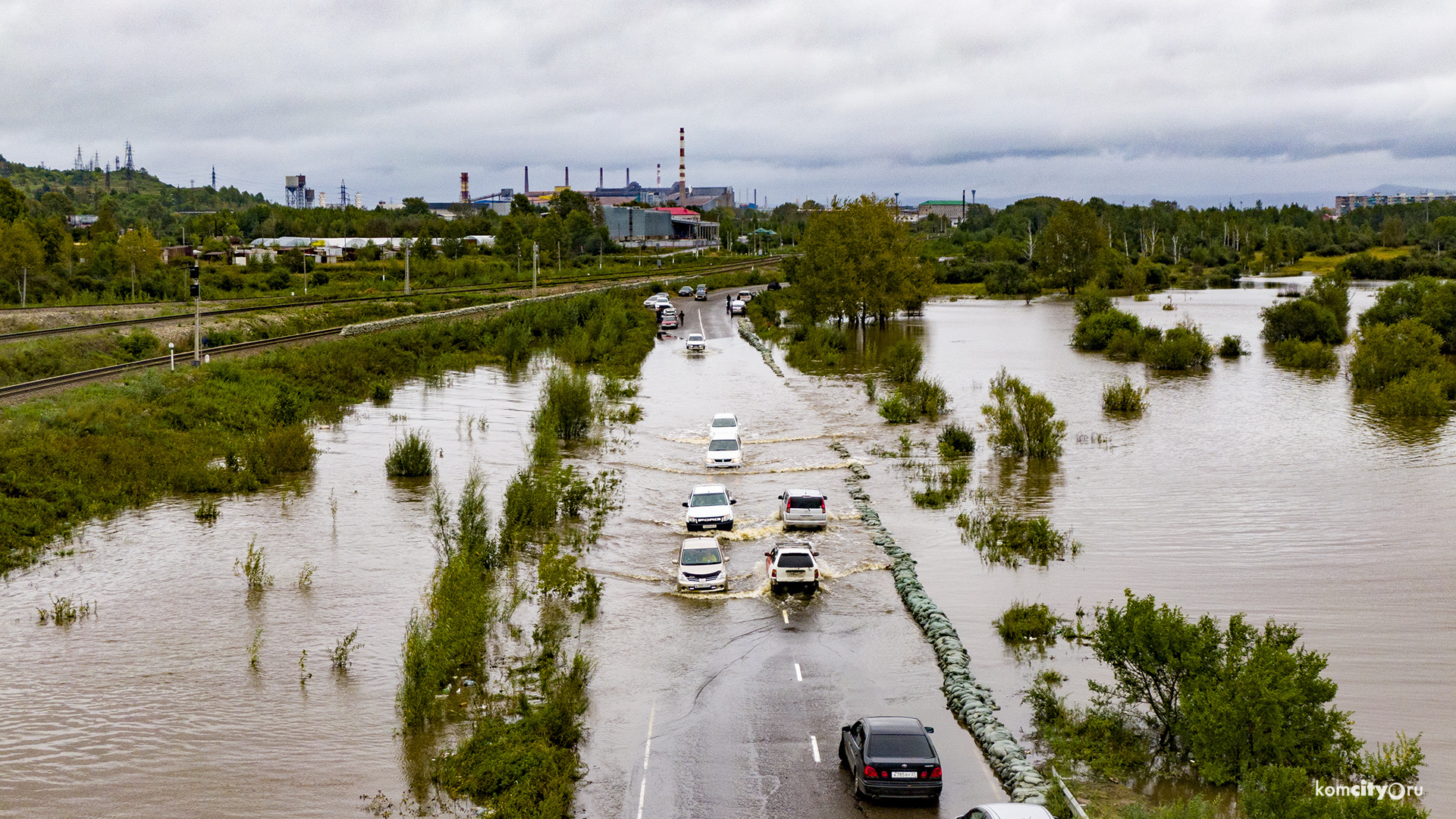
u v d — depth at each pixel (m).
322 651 26.20
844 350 98.19
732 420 53.72
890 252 119.69
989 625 28.05
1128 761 19.70
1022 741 20.95
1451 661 25.09
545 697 22.98
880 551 34.81
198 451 47.78
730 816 18.12
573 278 167.00
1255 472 46.78
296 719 22.33
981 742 20.78
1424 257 196.38
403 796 19.06
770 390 72.06
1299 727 18.84
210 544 35.50
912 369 74.94
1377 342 73.75
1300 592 30.52
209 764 20.33
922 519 39.00
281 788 19.38
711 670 24.86
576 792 19.08
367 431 56.22
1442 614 28.41
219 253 189.88
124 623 28.14
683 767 20.08
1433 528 37.31
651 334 103.69
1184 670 20.38
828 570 32.69
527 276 169.88
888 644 26.59
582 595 30.02
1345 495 42.34
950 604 29.70
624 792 19.08
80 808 18.72
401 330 88.56
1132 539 36.25
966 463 49.06
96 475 41.72
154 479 43.06
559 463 46.34
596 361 86.31
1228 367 84.75
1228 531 37.28
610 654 25.86
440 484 44.19
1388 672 24.45
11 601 29.77
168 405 53.28
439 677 22.92
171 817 18.33
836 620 28.28
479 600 26.08
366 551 34.72
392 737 21.50
